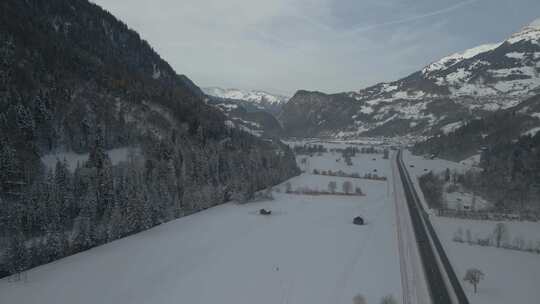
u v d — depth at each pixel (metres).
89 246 108.50
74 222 109.69
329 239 123.06
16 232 97.56
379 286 89.62
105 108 163.38
